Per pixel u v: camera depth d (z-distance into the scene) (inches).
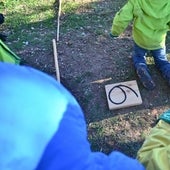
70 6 135.2
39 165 32.5
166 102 107.2
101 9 134.3
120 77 113.6
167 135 54.4
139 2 101.3
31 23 130.4
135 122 102.7
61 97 35.8
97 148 98.0
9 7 135.5
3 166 31.0
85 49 121.8
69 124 35.4
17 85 33.8
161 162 49.1
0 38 104.0
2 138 31.5
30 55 120.8
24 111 32.8
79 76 114.3
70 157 34.2
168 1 100.3
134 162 42.3
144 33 106.2
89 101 107.9
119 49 121.3
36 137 32.7
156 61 113.5
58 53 120.6
